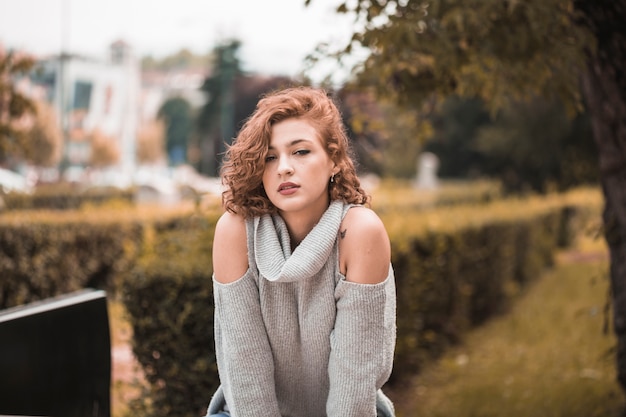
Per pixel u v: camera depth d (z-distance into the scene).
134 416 4.07
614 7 3.71
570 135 21.42
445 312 7.42
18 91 6.87
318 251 2.08
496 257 9.63
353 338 2.11
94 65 47.91
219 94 55.09
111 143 46.47
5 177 16.77
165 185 27.00
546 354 6.87
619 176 4.21
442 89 4.85
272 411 2.19
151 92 79.31
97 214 9.48
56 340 2.89
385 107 6.02
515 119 22.06
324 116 2.17
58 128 29.47
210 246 4.48
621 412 4.87
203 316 3.84
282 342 2.20
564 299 10.45
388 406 2.37
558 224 16.89
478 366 6.59
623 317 4.46
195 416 3.90
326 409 2.19
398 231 6.16
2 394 2.56
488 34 3.73
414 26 3.54
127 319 3.96
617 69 3.91
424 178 28.03
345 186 2.21
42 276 8.11
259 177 2.15
